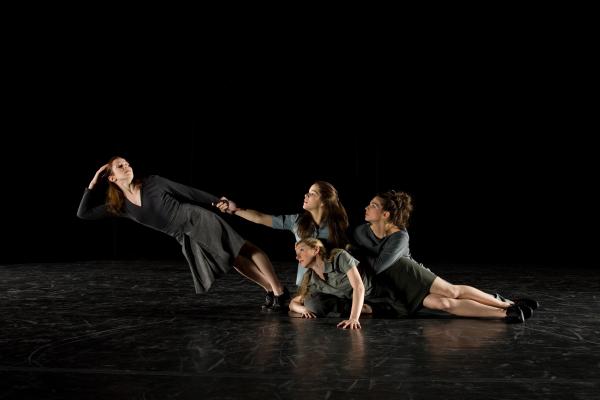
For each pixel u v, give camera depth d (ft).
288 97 31.17
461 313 13.53
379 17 29.30
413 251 32.89
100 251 30.86
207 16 28.86
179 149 31.68
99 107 29.94
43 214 30.01
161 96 30.55
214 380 8.91
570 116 30.66
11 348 10.82
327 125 31.94
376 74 30.48
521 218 32.55
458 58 29.91
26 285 19.25
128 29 28.58
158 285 19.45
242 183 32.58
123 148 30.91
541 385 8.66
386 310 13.87
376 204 13.82
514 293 18.29
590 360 10.02
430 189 32.68
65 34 27.96
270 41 29.68
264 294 17.48
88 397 8.17
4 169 28.78
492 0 28.71
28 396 8.20
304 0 28.96
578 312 14.61
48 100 28.91
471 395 8.25
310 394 8.28
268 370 9.41
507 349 10.74
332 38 29.71
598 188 31.53
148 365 9.70
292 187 32.71
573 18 28.66
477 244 32.99
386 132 32.04
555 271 24.36
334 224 14.07
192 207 14.73
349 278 12.95
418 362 9.87
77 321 13.33
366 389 8.49
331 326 12.73
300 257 13.42
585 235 32.19
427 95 30.89
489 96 30.73
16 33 27.17
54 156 29.73
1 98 27.91
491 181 32.35
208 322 13.23
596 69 29.40
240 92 31.01
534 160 31.78
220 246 14.61
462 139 31.94
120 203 14.74
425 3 28.96
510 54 29.63
